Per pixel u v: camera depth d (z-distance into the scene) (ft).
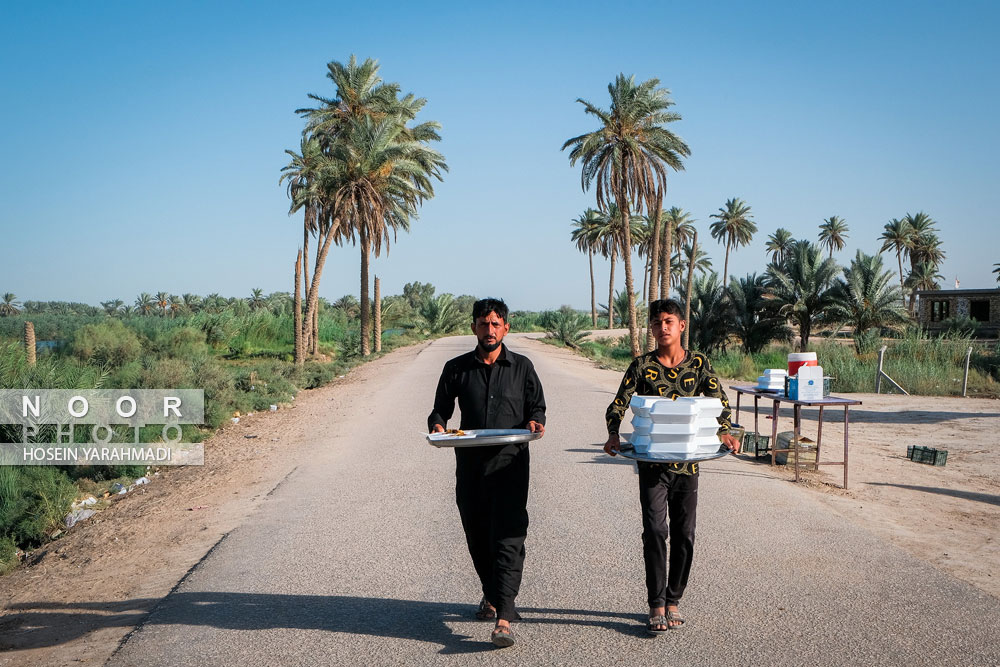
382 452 33.53
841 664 11.99
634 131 100.99
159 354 95.76
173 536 21.53
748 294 134.21
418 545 19.29
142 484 31.99
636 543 19.04
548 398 53.26
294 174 139.03
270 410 53.16
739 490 24.99
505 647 12.82
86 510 27.99
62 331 102.47
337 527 21.25
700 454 12.62
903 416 53.57
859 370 77.97
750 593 15.28
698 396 13.29
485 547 13.79
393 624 14.03
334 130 132.98
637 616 14.16
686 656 12.35
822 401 27.32
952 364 86.89
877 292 128.98
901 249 291.79
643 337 171.63
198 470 32.96
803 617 13.97
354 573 17.16
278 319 164.14
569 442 35.09
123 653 13.06
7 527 27.02
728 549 18.35
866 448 38.83
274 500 25.12
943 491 27.94
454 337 196.13
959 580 16.12
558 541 19.31
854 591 15.38
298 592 15.96
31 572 19.70
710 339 135.33
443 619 14.25
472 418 13.47
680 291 137.69
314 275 122.72
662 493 13.11
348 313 321.93
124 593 16.79
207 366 57.47
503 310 13.56
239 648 13.09
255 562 18.19
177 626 14.17
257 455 35.14
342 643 13.17
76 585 17.80
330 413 49.37
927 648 12.57
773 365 102.73
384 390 62.28
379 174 118.21
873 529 21.16
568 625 13.76
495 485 13.17
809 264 132.16
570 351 140.87
